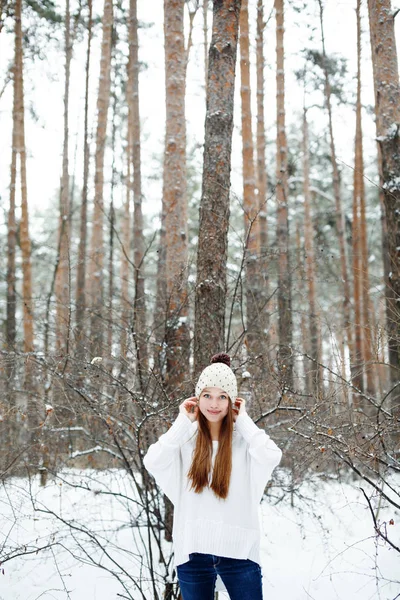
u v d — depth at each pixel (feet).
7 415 14.61
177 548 8.48
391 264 17.97
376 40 19.47
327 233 59.06
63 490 17.02
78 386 13.91
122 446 15.10
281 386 12.64
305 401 13.91
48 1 35.99
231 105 14.39
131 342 14.85
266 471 8.36
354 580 13.00
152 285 32.04
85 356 14.02
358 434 12.53
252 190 29.89
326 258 27.25
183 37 23.26
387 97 19.02
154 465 8.52
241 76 31.24
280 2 37.32
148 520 12.14
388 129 18.80
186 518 8.44
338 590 12.67
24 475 15.70
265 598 12.69
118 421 13.43
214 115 14.19
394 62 19.24
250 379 14.25
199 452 8.57
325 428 11.91
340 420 12.65
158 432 14.14
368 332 17.01
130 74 37.17
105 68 37.40
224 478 8.40
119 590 12.96
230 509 8.37
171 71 22.93
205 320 13.25
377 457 11.20
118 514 16.37
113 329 15.92
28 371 16.22
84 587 13.16
